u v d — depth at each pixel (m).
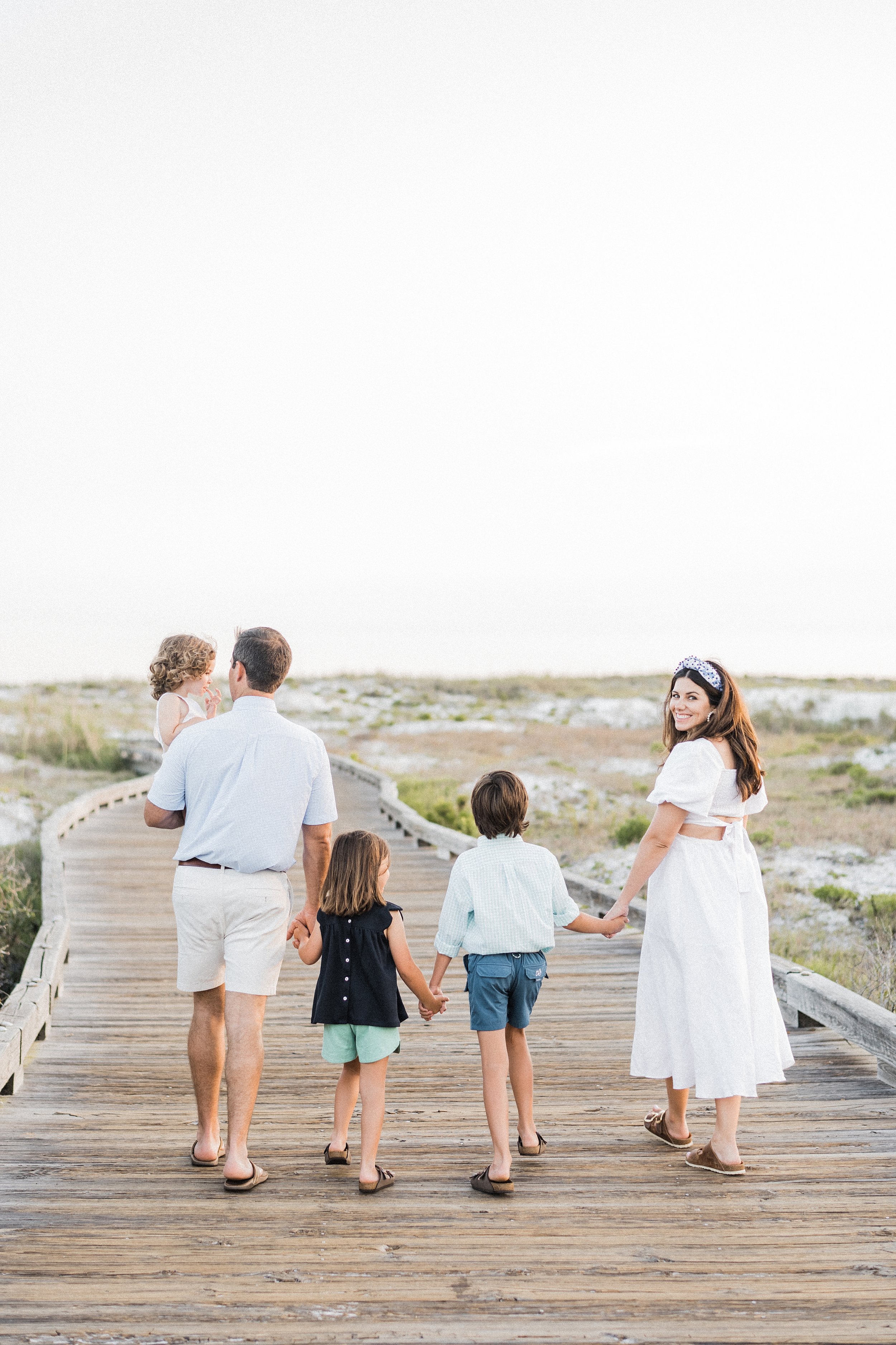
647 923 4.08
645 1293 3.05
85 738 27.56
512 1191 3.72
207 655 4.39
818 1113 4.55
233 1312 2.93
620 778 25.12
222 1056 3.97
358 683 52.47
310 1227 3.45
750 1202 3.66
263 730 3.74
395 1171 3.96
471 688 51.03
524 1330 2.85
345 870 3.80
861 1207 3.62
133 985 7.01
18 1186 3.77
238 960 3.73
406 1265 3.20
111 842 14.10
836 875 13.97
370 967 3.78
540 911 3.86
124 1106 4.69
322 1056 5.15
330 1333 2.83
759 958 3.96
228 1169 3.70
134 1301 2.97
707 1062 3.83
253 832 3.68
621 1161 4.05
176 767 3.74
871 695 41.03
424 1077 5.17
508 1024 4.06
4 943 9.61
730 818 3.96
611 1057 5.48
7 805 18.81
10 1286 3.04
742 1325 2.88
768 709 39.53
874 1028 4.89
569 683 54.31
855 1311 2.95
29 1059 5.41
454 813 17.44
